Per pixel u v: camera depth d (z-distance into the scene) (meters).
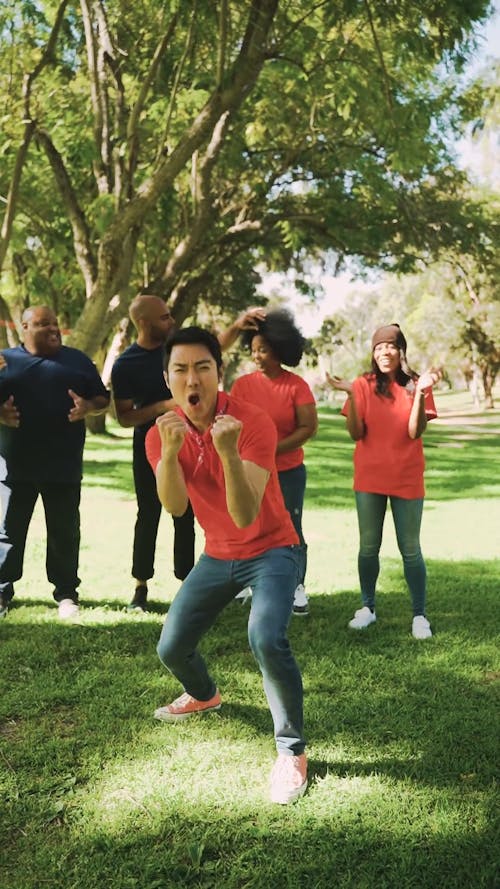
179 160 13.30
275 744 3.78
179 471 3.33
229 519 3.44
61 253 22.73
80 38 15.98
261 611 3.30
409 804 3.24
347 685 4.47
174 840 3.01
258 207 25.31
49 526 5.81
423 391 5.21
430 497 12.60
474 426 36.03
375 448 5.43
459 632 5.50
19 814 3.19
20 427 5.62
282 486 5.68
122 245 14.81
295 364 5.73
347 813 3.17
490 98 22.09
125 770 3.53
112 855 2.92
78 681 4.50
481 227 24.98
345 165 23.09
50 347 5.67
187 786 3.38
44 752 3.66
